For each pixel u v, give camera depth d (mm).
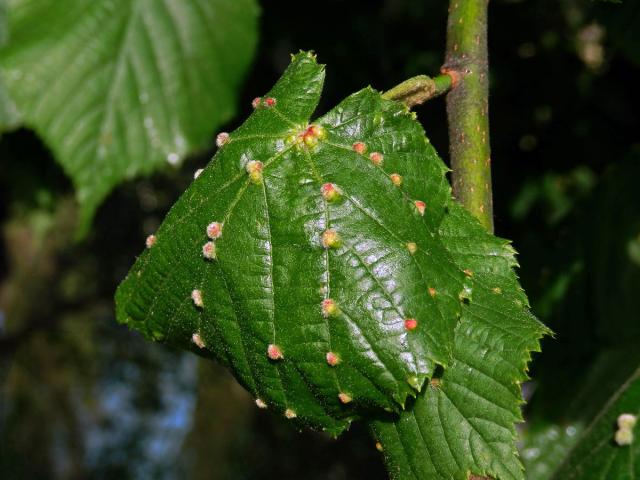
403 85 300
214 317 295
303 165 287
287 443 1552
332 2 673
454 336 284
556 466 429
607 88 638
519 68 663
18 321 1348
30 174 703
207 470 1703
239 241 289
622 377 423
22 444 1753
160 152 521
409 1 692
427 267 280
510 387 289
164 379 1837
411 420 296
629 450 355
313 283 281
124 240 1217
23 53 503
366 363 278
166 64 522
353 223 281
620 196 470
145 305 313
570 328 467
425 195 286
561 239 509
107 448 1837
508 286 298
